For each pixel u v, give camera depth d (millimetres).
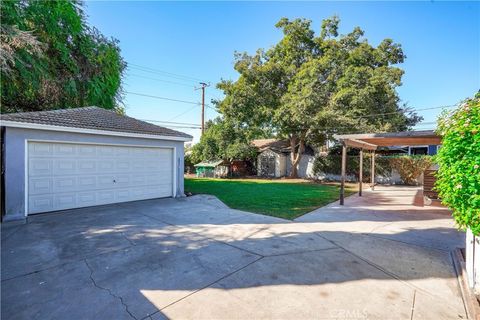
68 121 6863
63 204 6664
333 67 15594
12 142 5805
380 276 3119
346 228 5297
